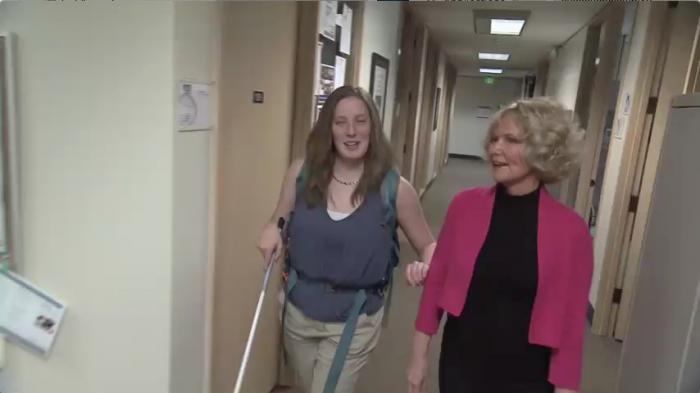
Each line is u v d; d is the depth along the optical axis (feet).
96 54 4.83
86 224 5.17
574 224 3.92
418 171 23.47
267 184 6.86
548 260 3.87
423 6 16.35
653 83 10.18
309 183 5.14
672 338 4.44
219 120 6.22
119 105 4.88
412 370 4.60
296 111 7.27
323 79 8.53
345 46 10.24
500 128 3.96
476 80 48.80
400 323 11.13
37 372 5.61
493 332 4.10
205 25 5.32
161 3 4.64
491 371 4.18
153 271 5.11
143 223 5.04
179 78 4.86
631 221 10.74
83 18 4.80
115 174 5.00
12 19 4.91
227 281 6.73
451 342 4.41
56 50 4.90
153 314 5.19
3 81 4.92
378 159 5.13
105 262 5.20
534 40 22.35
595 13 15.12
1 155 5.06
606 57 14.05
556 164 3.82
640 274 5.53
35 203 5.23
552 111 3.87
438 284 4.50
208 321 6.14
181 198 5.14
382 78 13.65
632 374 5.44
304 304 5.20
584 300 3.97
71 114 4.99
